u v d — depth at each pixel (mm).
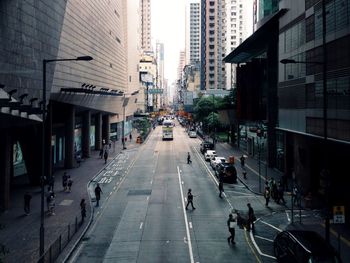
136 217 31875
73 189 43594
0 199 34000
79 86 57469
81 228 28531
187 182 47531
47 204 34188
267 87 56969
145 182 47688
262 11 67625
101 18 73500
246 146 77125
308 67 36531
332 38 30375
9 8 31438
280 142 54312
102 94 69438
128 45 126062
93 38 66500
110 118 100438
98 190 36188
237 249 24031
